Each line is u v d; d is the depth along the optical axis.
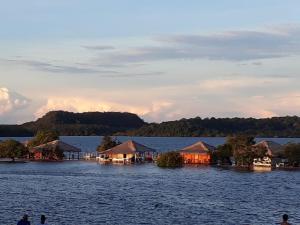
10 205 62.31
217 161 138.38
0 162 140.12
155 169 120.81
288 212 60.38
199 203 66.31
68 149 154.00
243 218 55.97
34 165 130.12
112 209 60.31
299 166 129.75
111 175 104.19
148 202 66.38
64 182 89.88
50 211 58.31
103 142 163.00
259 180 96.81
